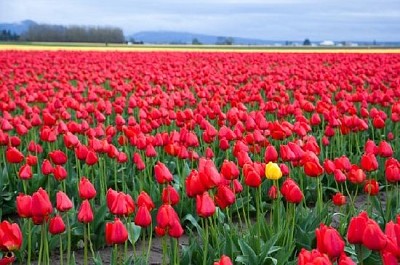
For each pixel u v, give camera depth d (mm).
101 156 7875
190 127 9117
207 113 9734
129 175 8359
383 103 11633
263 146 7902
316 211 6043
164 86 18000
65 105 10969
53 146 9539
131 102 11039
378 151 6504
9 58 26781
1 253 5762
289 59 27766
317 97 14445
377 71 19203
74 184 7781
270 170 5367
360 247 3914
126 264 4887
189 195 4805
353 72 18891
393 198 6617
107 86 19781
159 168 5359
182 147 6824
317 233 3668
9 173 8195
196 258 5137
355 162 8898
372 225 3578
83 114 10062
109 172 8383
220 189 4898
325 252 3590
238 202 6977
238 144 6523
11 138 8148
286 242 5270
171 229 4367
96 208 7074
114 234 4230
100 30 84250
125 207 4578
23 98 13961
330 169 5969
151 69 22688
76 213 6441
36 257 6121
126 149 8562
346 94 12250
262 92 16375
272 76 19719
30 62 25688
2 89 15000
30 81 17172
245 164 5336
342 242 3574
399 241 3521
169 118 9828
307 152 5773
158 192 6855
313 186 7758
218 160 8789
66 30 83562
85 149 6805
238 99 12250
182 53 34344
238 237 5223
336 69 20516
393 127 11273
